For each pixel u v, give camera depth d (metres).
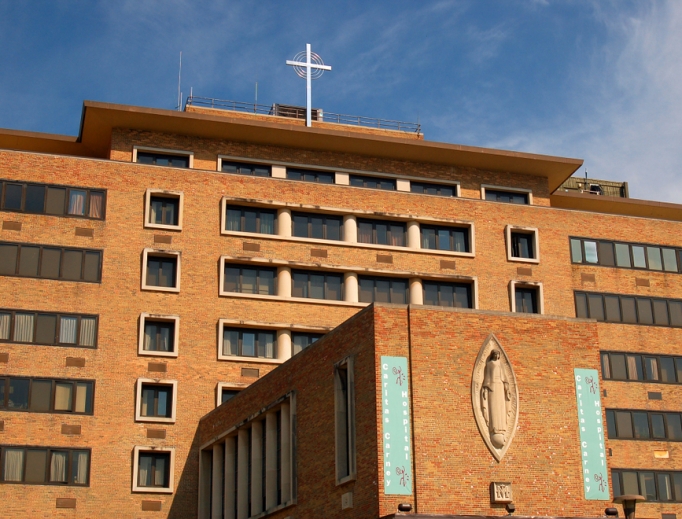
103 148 62.47
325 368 41.25
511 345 39.12
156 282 57.25
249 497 47.66
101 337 55.22
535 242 63.00
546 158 65.12
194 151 61.06
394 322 38.25
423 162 64.62
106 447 53.69
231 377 56.19
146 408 55.28
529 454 37.97
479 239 62.22
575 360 39.81
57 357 54.38
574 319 40.38
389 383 37.38
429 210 61.94
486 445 37.56
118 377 54.88
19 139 61.56
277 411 45.94
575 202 68.44
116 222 57.16
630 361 62.34
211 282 57.44
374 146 62.97
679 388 62.53
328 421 40.38
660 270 64.94
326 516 39.41
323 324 58.28
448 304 61.03
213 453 52.72
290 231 59.44
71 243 56.25
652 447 60.59
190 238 57.88
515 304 61.69
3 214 55.75
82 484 52.84
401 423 37.00
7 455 52.41
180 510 53.53
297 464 42.41
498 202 63.28
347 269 59.38
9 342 54.00
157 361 55.56
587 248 63.97
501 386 38.31
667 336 63.59
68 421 53.62
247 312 57.44
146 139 60.56
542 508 37.41
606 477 38.72
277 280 58.66
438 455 36.94
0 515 51.44
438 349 38.25
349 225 60.34
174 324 56.47
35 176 56.72
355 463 37.91
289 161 62.31
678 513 59.47
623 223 65.25
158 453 54.50
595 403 39.53
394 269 60.16
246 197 59.25
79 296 55.56
